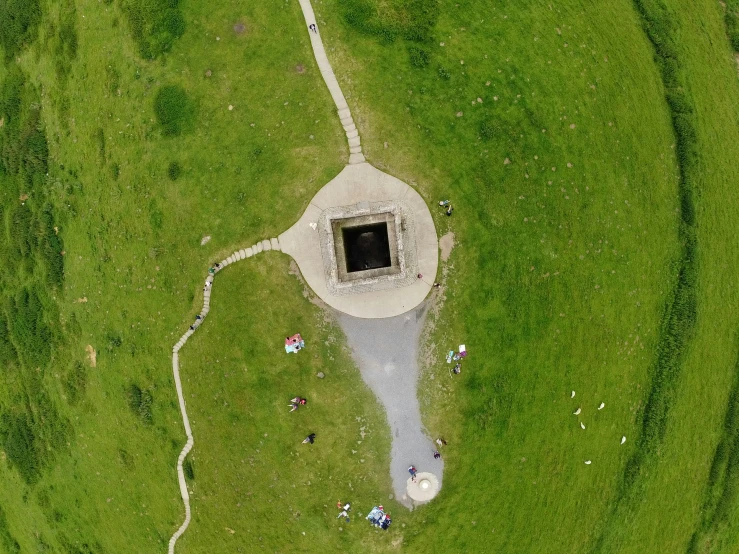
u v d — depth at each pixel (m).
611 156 23.67
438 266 22.14
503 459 22.73
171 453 24.23
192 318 23.25
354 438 22.22
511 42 23.41
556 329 22.86
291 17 22.86
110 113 23.94
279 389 22.45
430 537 22.62
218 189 22.88
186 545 24.67
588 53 24.05
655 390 24.06
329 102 22.59
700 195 24.66
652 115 24.44
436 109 22.61
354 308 22.19
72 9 24.53
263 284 22.55
